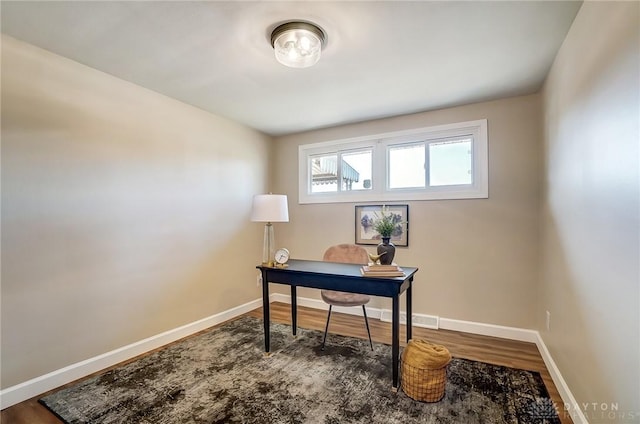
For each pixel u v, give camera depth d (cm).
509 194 286
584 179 158
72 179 216
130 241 251
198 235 310
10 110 188
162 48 200
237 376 215
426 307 320
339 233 374
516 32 183
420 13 164
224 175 343
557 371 203
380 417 171
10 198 188
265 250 256
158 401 187
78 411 178
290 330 305
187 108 301
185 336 292
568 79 183
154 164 270
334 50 202
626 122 114
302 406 181
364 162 366
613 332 125
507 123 287
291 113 329
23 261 192
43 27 177
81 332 219
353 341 277
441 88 265
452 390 196
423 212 324
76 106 218
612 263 126
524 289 280
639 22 103
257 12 163
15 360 188
